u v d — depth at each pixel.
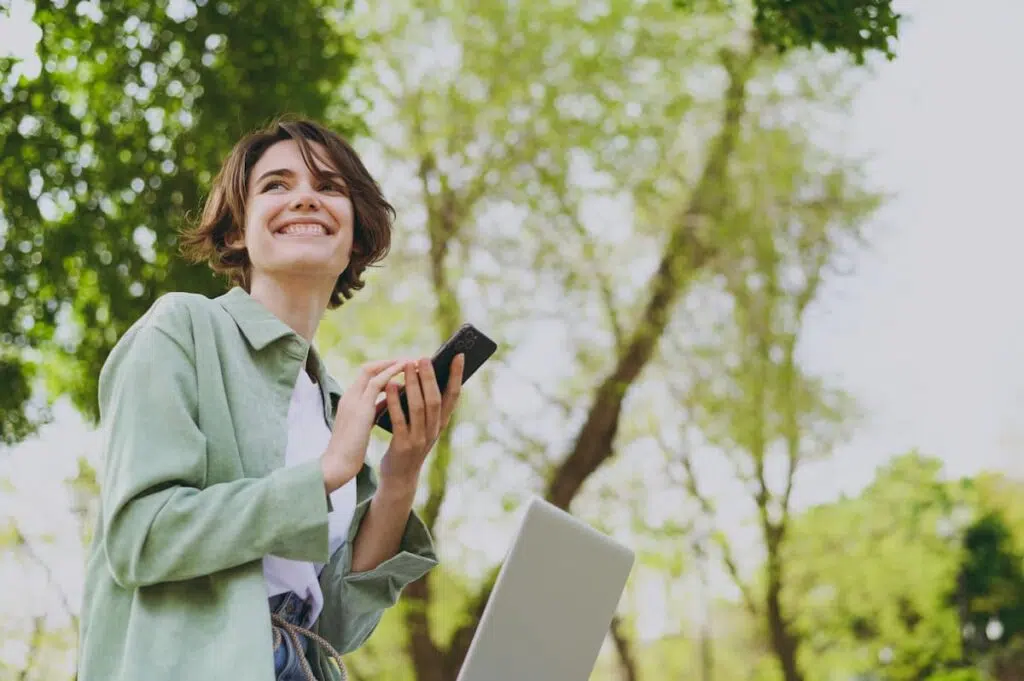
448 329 12.78
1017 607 18.53
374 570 1.84
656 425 13.55
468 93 12.55
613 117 12.62
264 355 1.75
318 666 1.77
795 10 4.84
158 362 1.62
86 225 7.59
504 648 1.61
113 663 1.58
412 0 12.42
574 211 12.85
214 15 7.72
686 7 6.43
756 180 12.83
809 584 16.17
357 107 8.50
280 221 1.85
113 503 1.54
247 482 1.55
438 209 12.79
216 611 1.55
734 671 15.69
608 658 15.39
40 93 7.64
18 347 7.86
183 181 7.62
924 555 17.38
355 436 1.60
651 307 12.94
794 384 13.50
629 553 1.66
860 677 17.03
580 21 12.48
